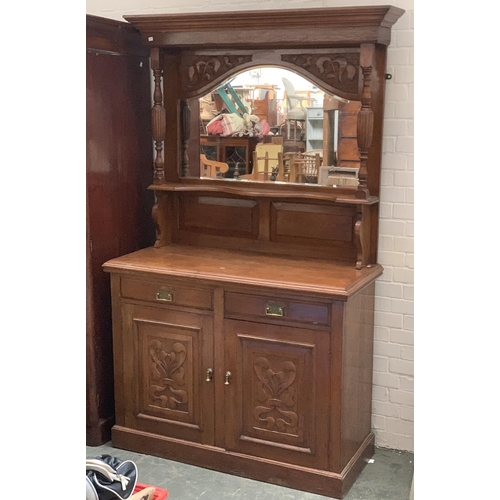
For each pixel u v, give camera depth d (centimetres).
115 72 335
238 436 306
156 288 313
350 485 298
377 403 336
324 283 280
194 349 310
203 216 350
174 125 346
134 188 355
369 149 309
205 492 294
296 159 321
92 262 329
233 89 330
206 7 340
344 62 302
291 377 290
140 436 329
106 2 365
